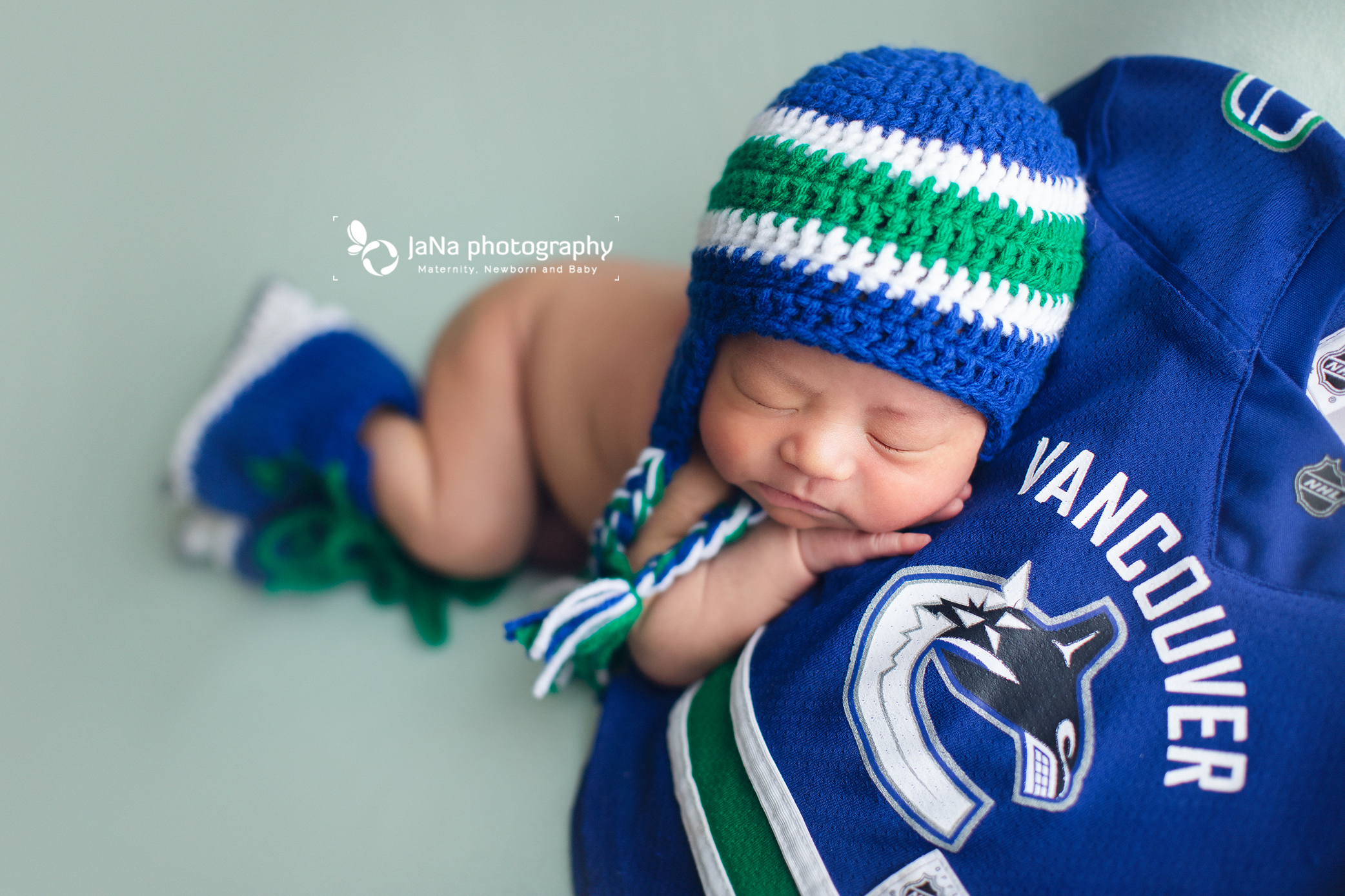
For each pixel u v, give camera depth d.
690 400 0.84
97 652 1.06
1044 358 0.79
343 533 1.12
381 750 0.97
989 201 0.73
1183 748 0.65
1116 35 1.16
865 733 0.73
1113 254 0.81
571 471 1.12
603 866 0.83
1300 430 0.69
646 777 0.86
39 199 1.43
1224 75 0.82
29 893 0.86
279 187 1.49
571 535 1.23
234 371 1.19
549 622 0.80
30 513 1.17
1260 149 0.78
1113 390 0.76
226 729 0.99
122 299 1.36
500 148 1.53
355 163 1.52
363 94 1.55
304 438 1.14
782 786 0.75
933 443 0.76
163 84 1.53
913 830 0.70
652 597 0.92
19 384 1.28
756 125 0.83
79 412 1.26
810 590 0.87
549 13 1.58
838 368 0.74
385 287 1.44
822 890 0.71
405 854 0.88
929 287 0.71
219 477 1.15
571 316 1.14
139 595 1.12
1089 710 0.67
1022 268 0.74
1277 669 0.64
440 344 1.22
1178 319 0.76
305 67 1.56
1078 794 0.66
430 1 1.59
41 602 1.10
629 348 1.08
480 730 0.99
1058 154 0.79
